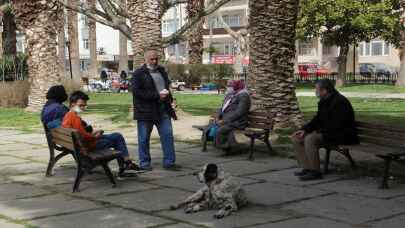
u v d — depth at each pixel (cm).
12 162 1071
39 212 705
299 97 2714
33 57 1995
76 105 879
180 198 762
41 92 2002
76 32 4766
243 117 1079
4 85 2295
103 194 793
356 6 3481
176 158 1063
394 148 832
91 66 5784
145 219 663
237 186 697
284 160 1020
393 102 2297
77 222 657
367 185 822
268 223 638
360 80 4231
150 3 1574
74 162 1048
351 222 637
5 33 2856
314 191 789
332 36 3700
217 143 1078
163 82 951
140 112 943
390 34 3588
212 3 1950
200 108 2131
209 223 641
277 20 1265
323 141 877
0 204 748
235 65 4316
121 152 860
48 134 918
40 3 1958
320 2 3550
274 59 1274
